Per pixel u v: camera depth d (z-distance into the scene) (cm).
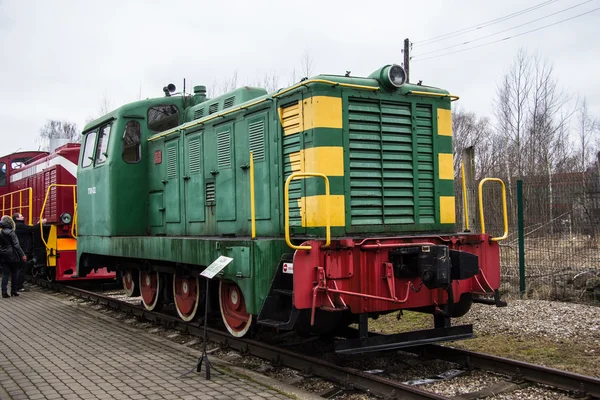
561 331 693
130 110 903
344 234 561
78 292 1176
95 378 536
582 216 977
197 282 763
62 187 1298
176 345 693
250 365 594
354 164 577
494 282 603
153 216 907
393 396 461
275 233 625
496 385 496
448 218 637
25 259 1225
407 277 552
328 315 556
